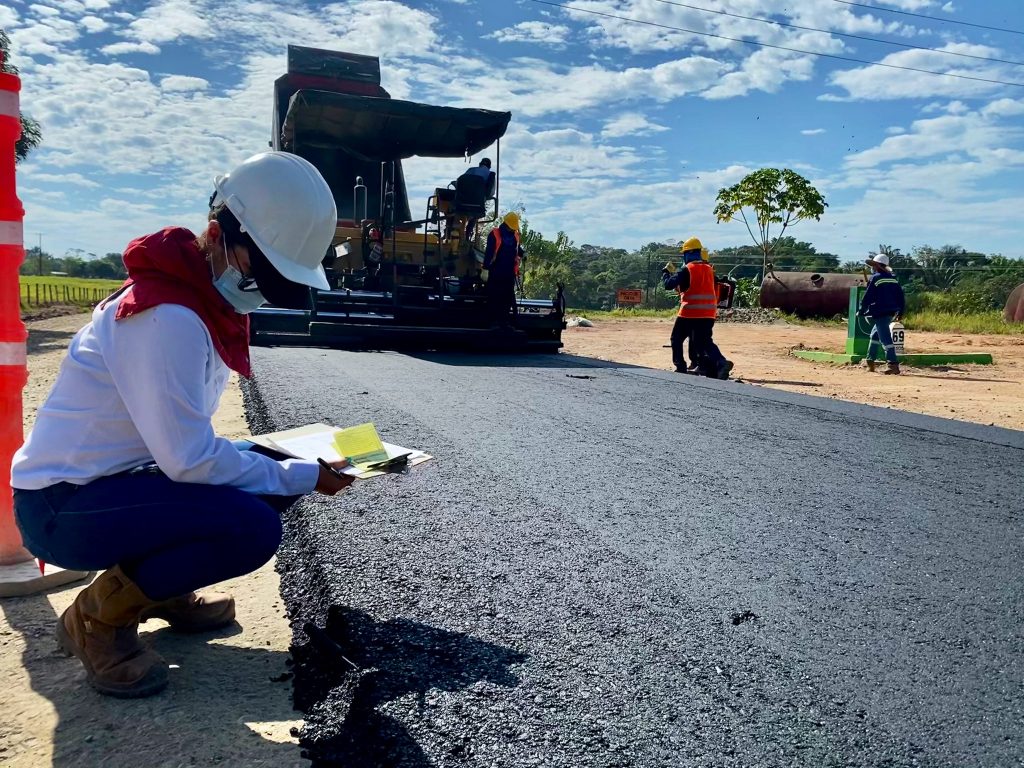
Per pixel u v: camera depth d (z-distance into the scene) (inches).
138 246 76.1
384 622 87.3
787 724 68.6
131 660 79.4
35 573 107.4
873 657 81.1
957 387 365.4
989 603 95.6
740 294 1124.5
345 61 450.3
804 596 96.2
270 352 334.0
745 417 220.5
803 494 142.0
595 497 135.2
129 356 74.1
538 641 83.4
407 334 379.6
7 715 75.5
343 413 197.5
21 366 108.2
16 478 80.3
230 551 80.0
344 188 433.4
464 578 99.3
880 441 192.5
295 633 91.0
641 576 101.0
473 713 69.9
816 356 507.8
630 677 76.2
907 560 109.7
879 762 63.4
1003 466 168.9
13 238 104.9
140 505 77.5
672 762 63.1
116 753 69.0
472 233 427.2
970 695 74.0
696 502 134.8
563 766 62.6
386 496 131.5
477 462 155.7
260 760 67.7
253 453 84.8
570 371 320.5
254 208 78.1
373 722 68.8
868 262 434.6
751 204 1014.4
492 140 417.1
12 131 102.9
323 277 83.4
